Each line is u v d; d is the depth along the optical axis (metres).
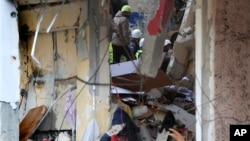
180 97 9.91
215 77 7.31
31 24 8.77
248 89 7.60
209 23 7.39
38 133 8.56
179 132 8.32
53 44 8.70
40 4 8.66
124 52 10.48
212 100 7.29
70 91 8.50
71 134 8.39
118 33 10.16
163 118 8.99
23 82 8.79
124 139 7.98
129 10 12.02
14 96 7.15
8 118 7.07
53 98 8.60
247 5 7.67
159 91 9.65
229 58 7.45
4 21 7.13
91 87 8.31
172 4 7.79
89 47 8.38
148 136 8.55
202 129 7.34
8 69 7.11
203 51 7.41
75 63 8.52
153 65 7.96
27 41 8.82
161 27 7.79
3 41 7.09
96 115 8.23
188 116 9.09
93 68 8.36
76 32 8.52
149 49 7.92
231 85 7.44
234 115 7.44
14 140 7.11
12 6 7.25
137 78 9.21
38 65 8.62
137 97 9.34
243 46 7.59
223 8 7.43
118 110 8.19
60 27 8.59
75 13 8.51
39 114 8.20
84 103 8.32
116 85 9.30
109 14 8.67
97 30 8.43
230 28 7.47
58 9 8.55
